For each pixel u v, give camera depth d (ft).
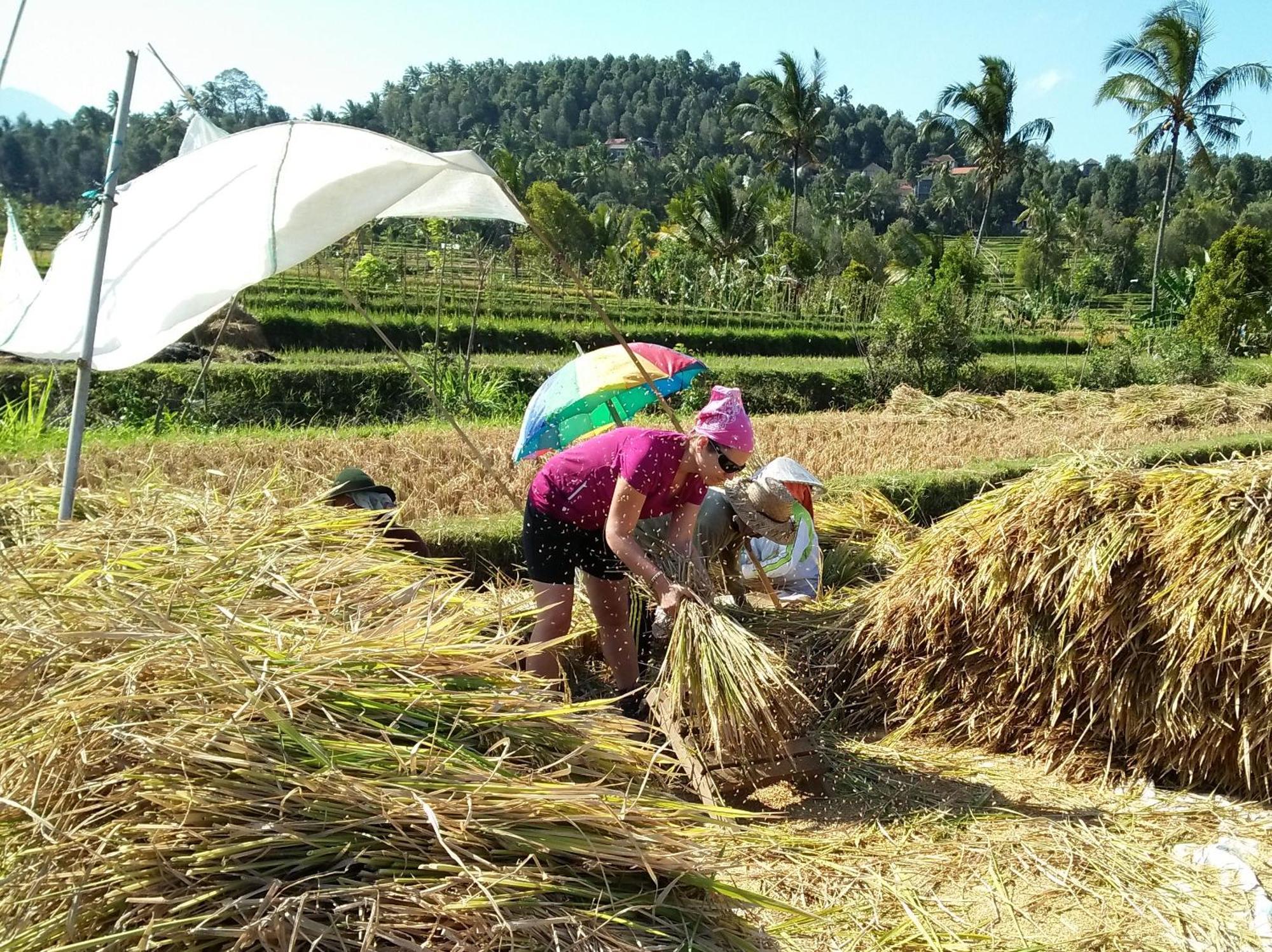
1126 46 127.95
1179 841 12.73
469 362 59.67
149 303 13.08
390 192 13.21
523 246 123.34
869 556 23.21
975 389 80.79
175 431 43.11
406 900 6.92
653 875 7.54
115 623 8.64
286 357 65.05
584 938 7.11
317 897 6.76
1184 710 13.97
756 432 43.98
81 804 7.13
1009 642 15.28
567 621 14.89
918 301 77.87
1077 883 11.58
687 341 101.81
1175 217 234.17
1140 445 41.98
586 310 110.22
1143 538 14.42
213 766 7.35
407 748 8.01
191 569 10.71
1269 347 108.06
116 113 13.97
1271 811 13.47
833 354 111.14
